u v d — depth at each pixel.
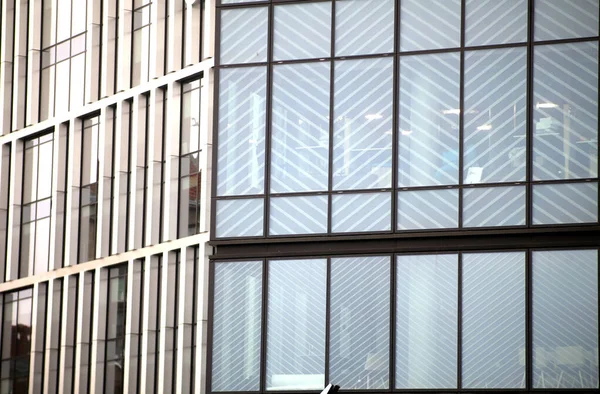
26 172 67.81
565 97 43.31
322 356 44.00
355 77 45.25
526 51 43.81
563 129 43.12
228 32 46.78
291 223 45.00
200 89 59.34
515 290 42.66
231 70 46.47
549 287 42.44
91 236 63.47
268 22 46.34
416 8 45.03
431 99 44.41
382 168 44.50
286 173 45.31
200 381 56.75
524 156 43.31
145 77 61.53
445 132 44.09
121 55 62.78
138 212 61.06
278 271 44.97
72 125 64.81
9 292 67.81
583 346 41.88
